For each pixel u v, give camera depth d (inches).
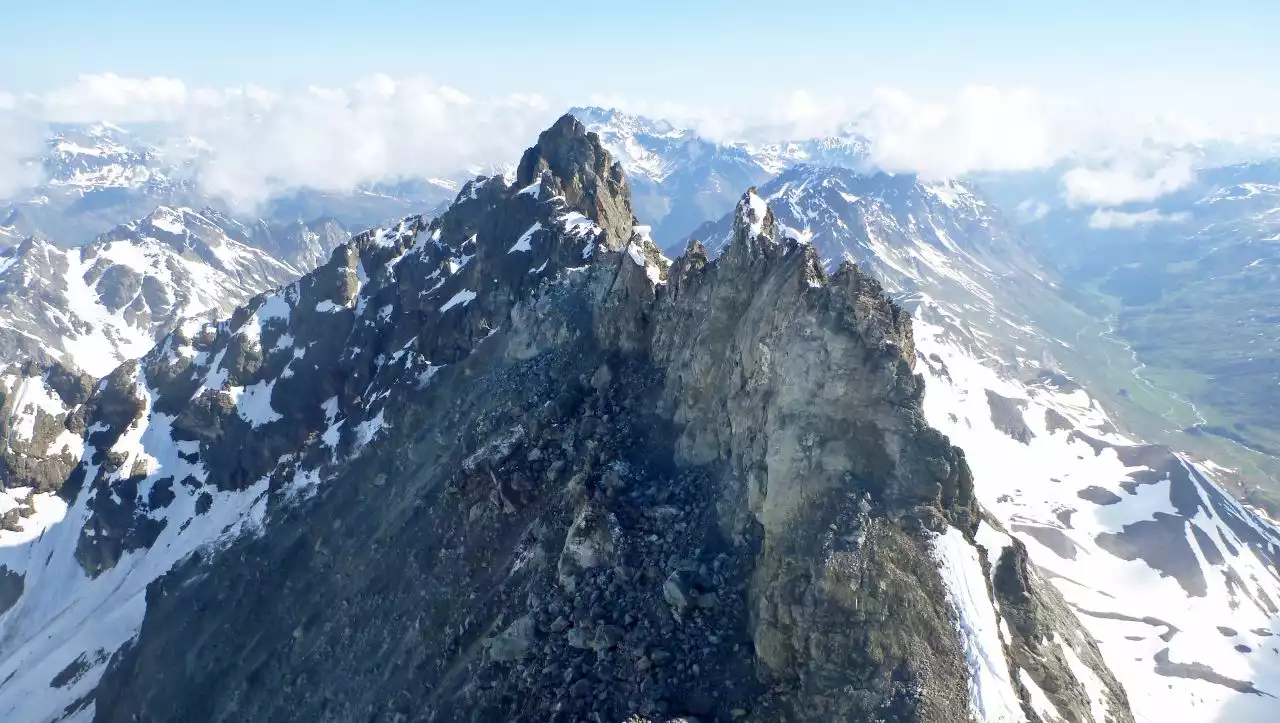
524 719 2874.0
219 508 7135.8
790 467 2920.8
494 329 6176.2
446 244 7731.3
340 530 5536.4
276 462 7165.4
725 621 2829.7
